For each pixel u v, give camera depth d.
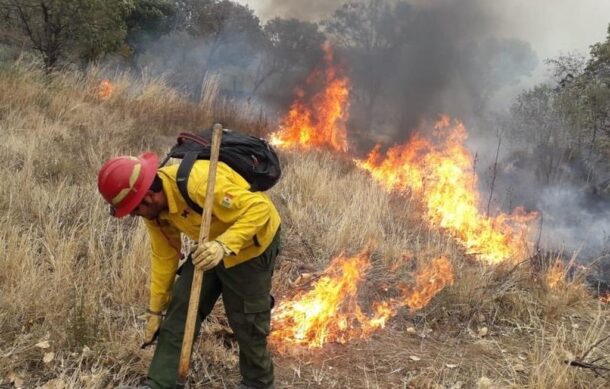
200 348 3.56
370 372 3.71
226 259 2.84
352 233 5.47
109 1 10.95
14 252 3.93
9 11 10.41
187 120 9.45
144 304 3.90
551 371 3.63
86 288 3.86
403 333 4.26
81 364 3.24
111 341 3.37
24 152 5.91
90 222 4.67
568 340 4.29
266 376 3.18
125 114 8.71
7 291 3.67
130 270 4.02
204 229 2.58
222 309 3.93
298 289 4.56
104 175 2.60
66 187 5.24
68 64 10.67
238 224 2.64
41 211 4.70
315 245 5.28
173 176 2.70
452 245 5.86
